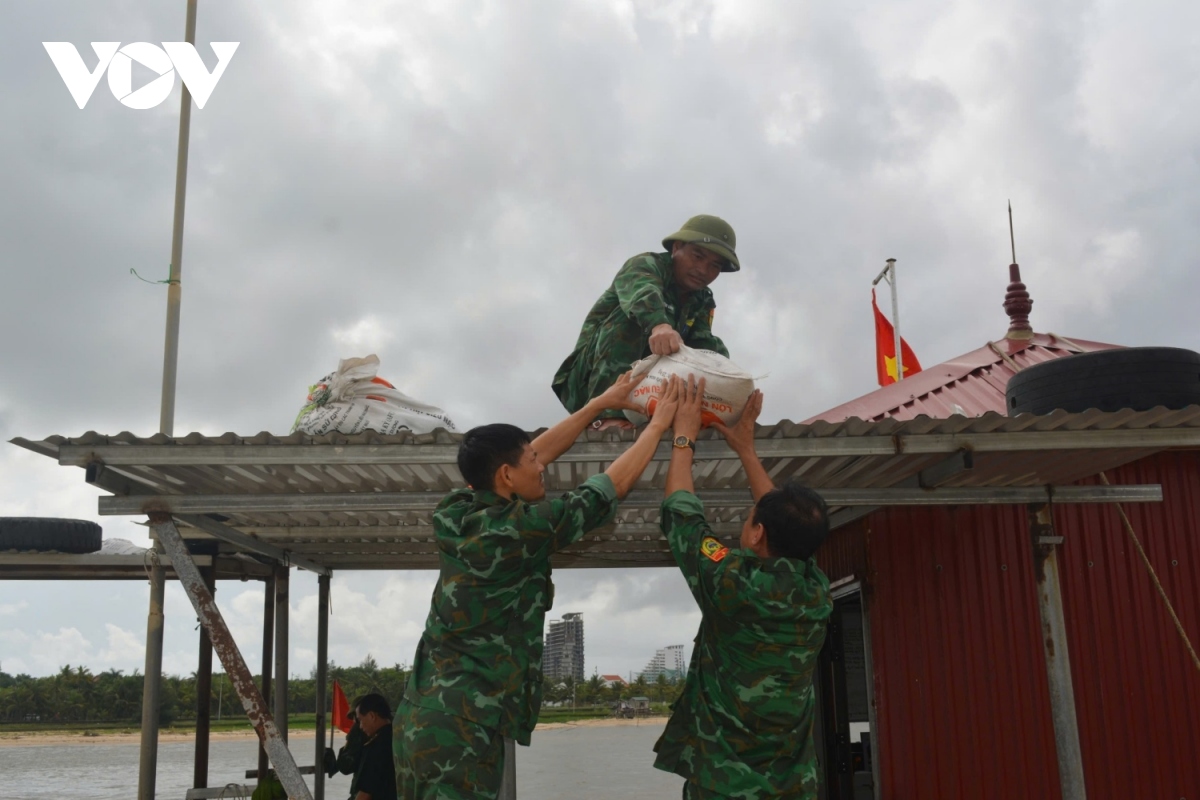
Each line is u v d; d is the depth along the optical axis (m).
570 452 3.77
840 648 7.71
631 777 32.34
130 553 7.48
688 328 4.91
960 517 6.34
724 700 2.93
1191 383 4.68
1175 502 6.32
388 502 4.23
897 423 3.74
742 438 3.49
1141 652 6.04
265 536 5.98
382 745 6.39
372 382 4.35
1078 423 3.73
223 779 33.88
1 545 7.18
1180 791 5.81
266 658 8.46
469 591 2.82
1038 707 5.90
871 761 7.14
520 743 2.90
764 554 2.97
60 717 102.69
